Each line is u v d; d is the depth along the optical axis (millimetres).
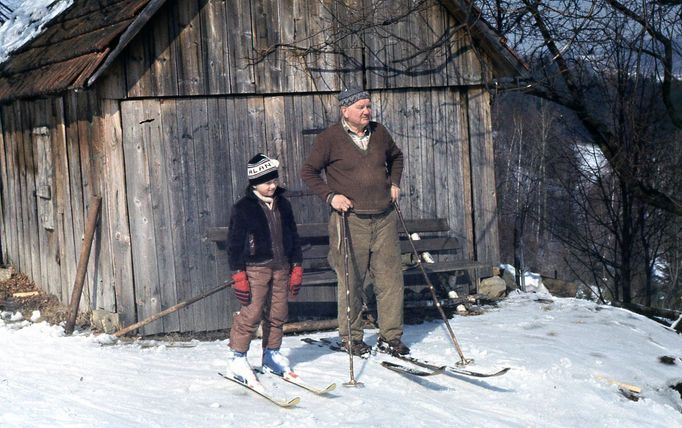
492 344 7629
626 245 15711
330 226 6988
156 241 8406
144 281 8375
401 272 7047
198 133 8523
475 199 9680
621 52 13969
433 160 9477
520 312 9039
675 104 14398
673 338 8367
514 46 13195
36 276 10758
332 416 5535
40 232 10477
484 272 9750
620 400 6488
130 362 7098
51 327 8688
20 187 11156
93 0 9906
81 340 8055
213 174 8586
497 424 5656
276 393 6012
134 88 8234
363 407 5730
